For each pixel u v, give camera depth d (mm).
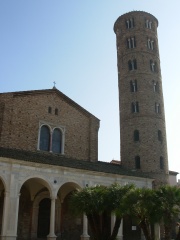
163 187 25625
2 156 32312
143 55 54719
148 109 51312
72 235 41125
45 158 38406
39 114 43500
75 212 26234
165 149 50750
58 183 36062
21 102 42062
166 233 24422
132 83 53594
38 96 44156
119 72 56469
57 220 41062
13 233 30609
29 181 38469
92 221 25906
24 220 38844
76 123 47531
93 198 25547
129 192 25609
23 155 36250
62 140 44938
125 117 52375
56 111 45656
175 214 24547
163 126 51938
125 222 43344
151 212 24109
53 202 34906
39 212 40531
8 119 39938
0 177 31703
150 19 58344
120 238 38875
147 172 47719
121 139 52219
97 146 49125
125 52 56156
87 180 38906
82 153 46781
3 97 40469
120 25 59125
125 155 50344
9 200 31422
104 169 42688
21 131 40906
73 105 48031
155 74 54562
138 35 56188
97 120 50438
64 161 40250
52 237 33688
